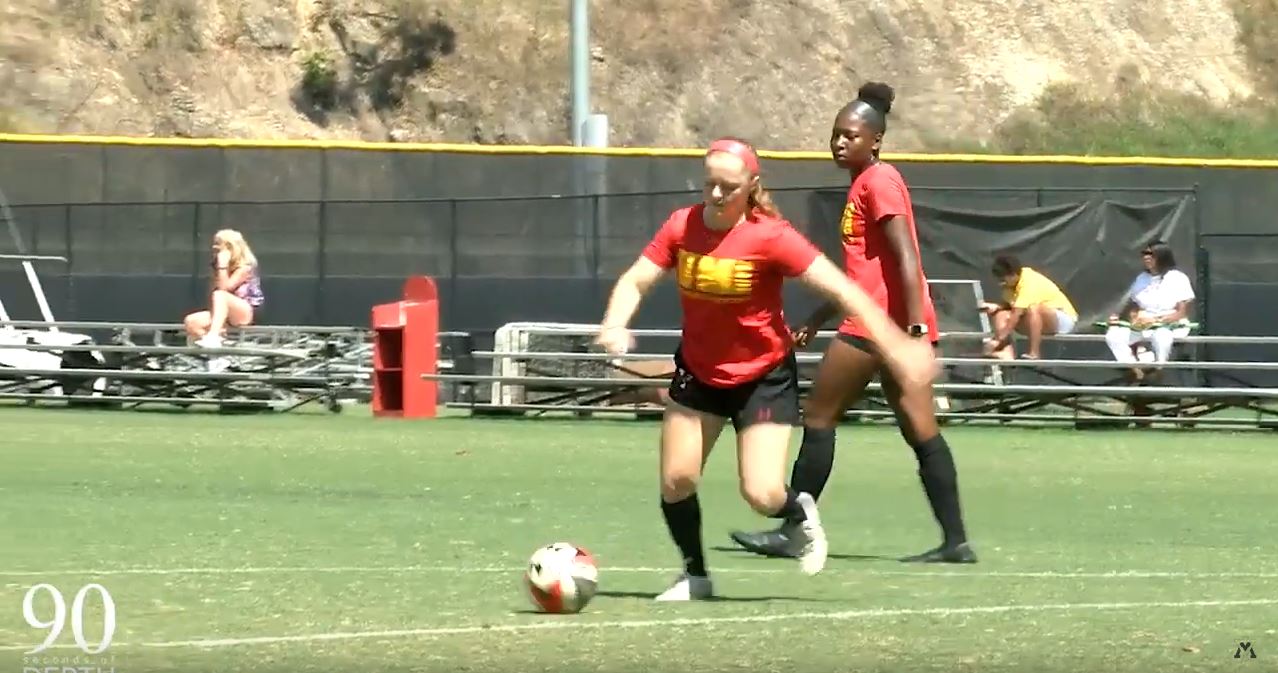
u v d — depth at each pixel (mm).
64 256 61188
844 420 53281
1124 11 121000
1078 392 51469
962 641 19859
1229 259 58250
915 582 24375
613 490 35438
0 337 57812
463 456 41875
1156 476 39844
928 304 26406
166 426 49094
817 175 59719
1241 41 121188
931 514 32844
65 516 30609
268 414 53875
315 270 60125
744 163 20766
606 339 21000
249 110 110688
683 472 22031
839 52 115250
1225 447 47031
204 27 112750
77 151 61906
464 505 32844
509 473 38438
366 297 59875
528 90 111875
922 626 20781
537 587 21406
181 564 25172
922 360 20938
